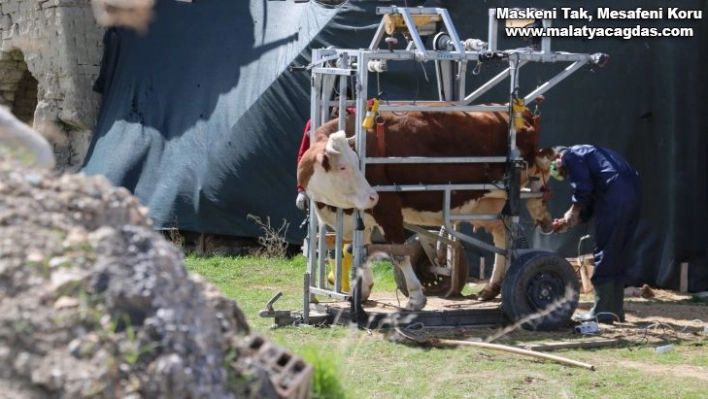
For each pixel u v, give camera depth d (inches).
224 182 699.4
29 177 191.5
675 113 609.0
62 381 163.0
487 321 480.7
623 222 480.7
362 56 454.3
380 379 368.8
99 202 191.6
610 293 489.4
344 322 474.3
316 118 496.4
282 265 663.8
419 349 420.8
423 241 538.9
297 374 204.1
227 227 706.2
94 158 775.7
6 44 885.8
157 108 756.6
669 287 611.8
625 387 368.8
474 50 507.2
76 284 174.2
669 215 610.5
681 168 609.3
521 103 478.6
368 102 456.1
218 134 706.8
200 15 757.3
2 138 222.2
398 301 508.7
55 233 181.8
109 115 788.0
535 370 391.2
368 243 490.6
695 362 414.9
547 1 619.2
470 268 631.2
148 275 180.1
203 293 198.4
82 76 832.3
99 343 169.8
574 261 579.8
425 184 477.4
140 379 169.2
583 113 624.4
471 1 630.5
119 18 799.1
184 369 172.9
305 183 466.0
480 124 487.2
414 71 649.0
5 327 165.8
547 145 627.2
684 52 609.0
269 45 702.5
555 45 619.8
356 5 660.7
